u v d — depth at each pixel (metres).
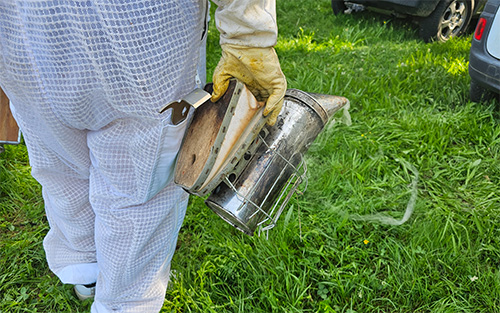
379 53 5.12
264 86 1.54
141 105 1.48
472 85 3.97
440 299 2.29
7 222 2.84
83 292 2.32
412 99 4.10
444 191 3.05
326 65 4.86
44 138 1.68
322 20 6.50
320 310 2.25
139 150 1.58
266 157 1.76
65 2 1.30
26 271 2.52
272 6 1.43
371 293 2.33
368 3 6.01
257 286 2.35
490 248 2.54
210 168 1.54
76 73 1.42
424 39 5.79
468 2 5.85
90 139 1.65
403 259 2.55
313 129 1.89
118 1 1.31
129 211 1.75
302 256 2.52
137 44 1.37
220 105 1.56
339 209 2.85
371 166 3.22
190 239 2.71
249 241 2.60
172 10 1.39
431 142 3.45
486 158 3.33
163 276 2.07
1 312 2.29
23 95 1.50
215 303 2.32
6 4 1.34
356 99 4.05
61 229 2.13
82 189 1.94
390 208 2.91
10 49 1.40
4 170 3.09
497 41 3.64
